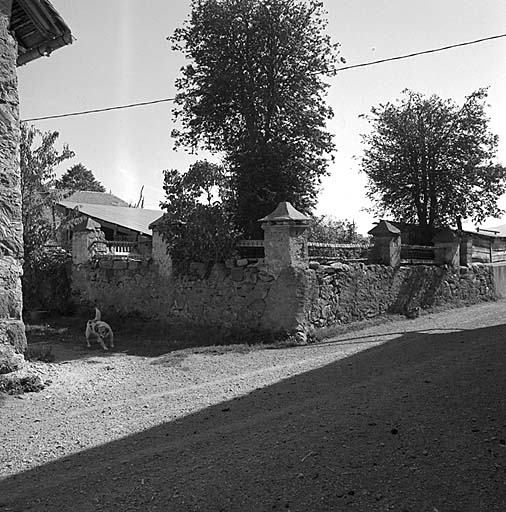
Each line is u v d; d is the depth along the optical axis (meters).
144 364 8.41
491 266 17.92
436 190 17.17
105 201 31.67
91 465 4.18
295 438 4.44
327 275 11.04
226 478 3.69
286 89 13.94
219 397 6.20
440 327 11.19
